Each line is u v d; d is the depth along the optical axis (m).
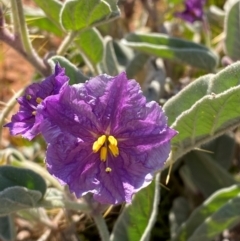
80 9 0.17
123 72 0.13
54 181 0.21
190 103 0.16
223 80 0.15
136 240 0.18
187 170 0.23
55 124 0.13
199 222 0.20
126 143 0.13
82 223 0.22
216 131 0.15
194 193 0.24
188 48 0.23
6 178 0.16
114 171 0.13
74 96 0.13
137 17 0.34
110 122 0.13
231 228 0.21
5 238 0.19
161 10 0.32
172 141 0.16
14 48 0.18
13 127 0.15
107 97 0.13
